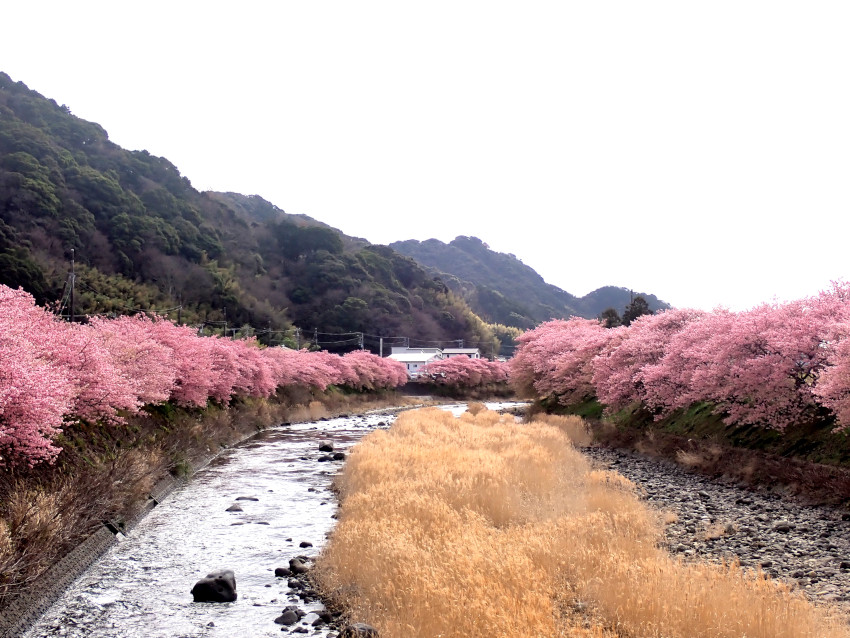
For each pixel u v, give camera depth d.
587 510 12.52
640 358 27.45
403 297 124.75
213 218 119.62
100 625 8.01
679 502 15.35
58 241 71.94
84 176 86.00
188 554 11.17
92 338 15.25
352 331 107.62
